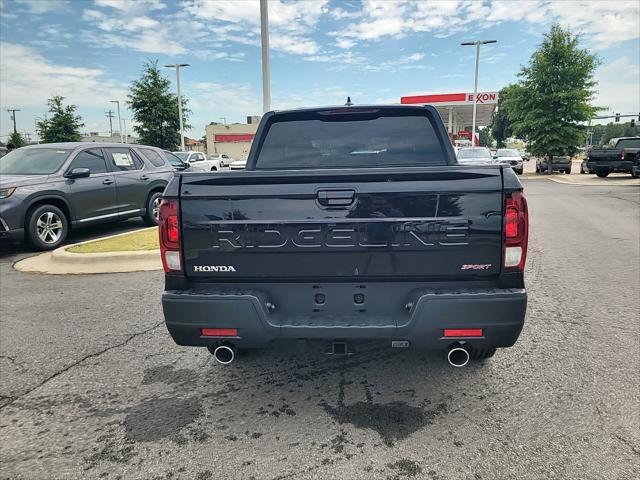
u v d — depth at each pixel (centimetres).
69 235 1001
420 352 407
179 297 298
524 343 417
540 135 2873
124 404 332
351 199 286
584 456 265
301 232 291
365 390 345
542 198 1600
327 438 288
